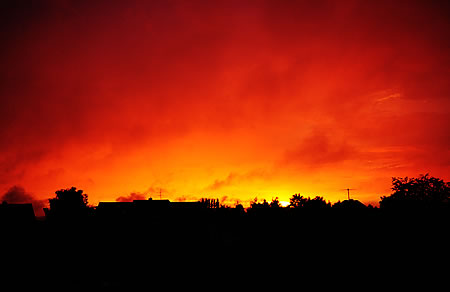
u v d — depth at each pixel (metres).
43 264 24.20
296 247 26.81
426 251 20.62
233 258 26.81
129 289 19.50
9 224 26.53
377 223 25.28
